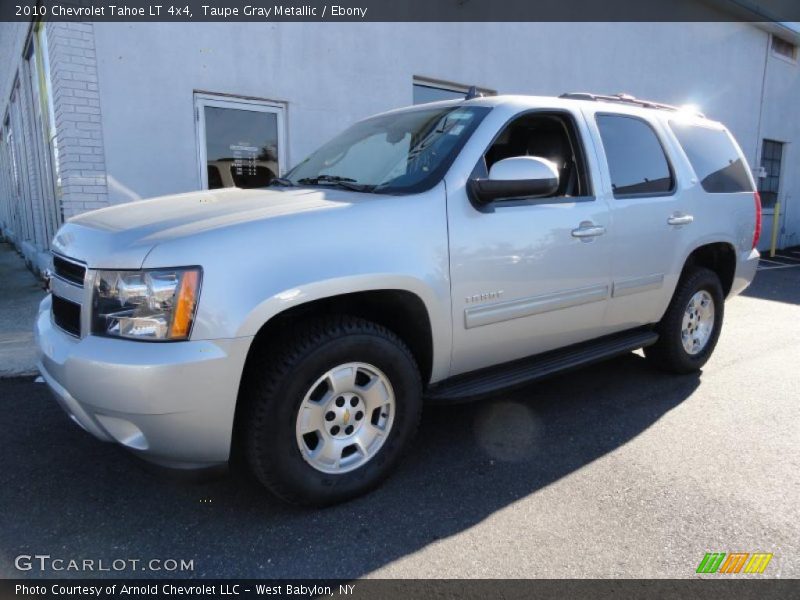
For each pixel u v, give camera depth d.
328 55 7.44
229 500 2.77
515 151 3.57
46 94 7.25
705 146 4.50
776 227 14.63
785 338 5.76
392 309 2.88
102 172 6.07
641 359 4.98
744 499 2.79
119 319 2.26
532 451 3.29
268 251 2.35
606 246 3.53
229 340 2.23
